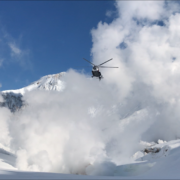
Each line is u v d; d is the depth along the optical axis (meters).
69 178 12.89
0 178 10.46
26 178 11.17
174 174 19.95
